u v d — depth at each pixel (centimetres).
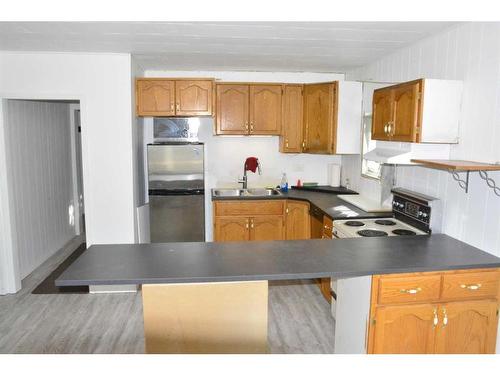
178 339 209
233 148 505
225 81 478
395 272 221
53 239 538
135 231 409
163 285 205
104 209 397
